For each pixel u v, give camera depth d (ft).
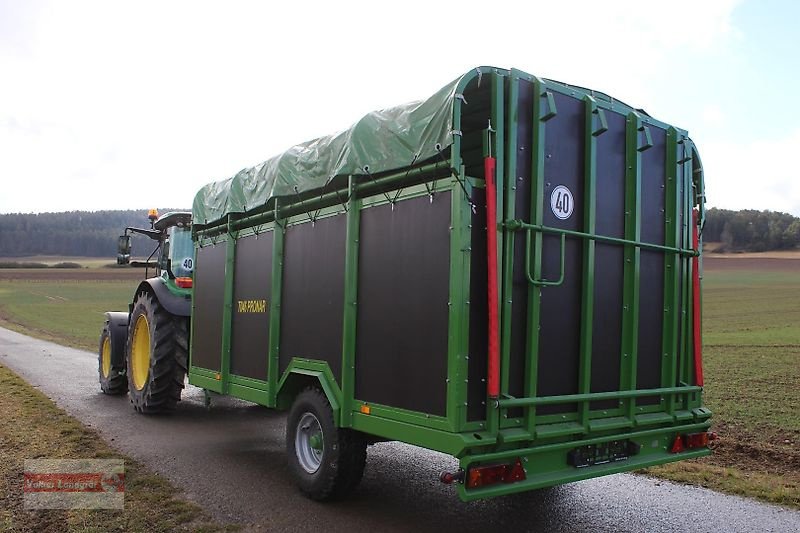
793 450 22.82
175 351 27.07
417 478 19.34
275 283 19.08
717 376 42.22
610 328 14.90
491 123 12.85
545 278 13.51
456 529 15.07
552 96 13.58
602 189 14.87
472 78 12.71
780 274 174.09
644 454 15.20
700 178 17.42
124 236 34.60
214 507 16.05
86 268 254.27
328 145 16.74
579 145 14.37
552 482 12.98
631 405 14.94
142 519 14.78
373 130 15.01
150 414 28.09
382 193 14.93
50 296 157.07
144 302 28.27
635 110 16.16
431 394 12.98
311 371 17.12
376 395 14.69
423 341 13.32
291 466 17.66
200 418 27.84
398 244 14.26
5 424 23.66
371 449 23.11
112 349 31.48
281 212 19.16
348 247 15.74
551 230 13.44
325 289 16.84
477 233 12.79
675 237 16.38
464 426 12.28
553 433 13.21
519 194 13.15
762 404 32.09
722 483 18.79
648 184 15.99
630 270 15.23
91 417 27.14
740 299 120.47
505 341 12.73
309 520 15.35
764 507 16.78
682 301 16.78
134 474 18.43
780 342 63.00
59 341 67.77
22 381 34.91
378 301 14.82
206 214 23.95
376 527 15.02
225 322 22.06
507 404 12.50
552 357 13.66
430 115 13.30
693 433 16.31
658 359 16.14
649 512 16.43
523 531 15.03
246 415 28.86
